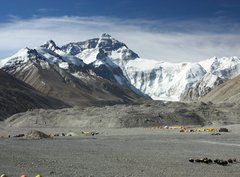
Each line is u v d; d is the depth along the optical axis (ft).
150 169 137.90
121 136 348.59
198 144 266.16
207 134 381.40
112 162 156.25
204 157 183.62
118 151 207.72
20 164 139.23
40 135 307.17
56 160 157.17
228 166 153.07
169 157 181.37
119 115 594.65
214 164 158.20
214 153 205.67
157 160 167.53
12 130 481.46
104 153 194.08
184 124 574.15
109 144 257.14
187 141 294.87
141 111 625.41
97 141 283.79
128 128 523.70
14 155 169.58
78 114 643.04
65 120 620.90
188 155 192.85
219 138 329.52
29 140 278.87
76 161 156.25
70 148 218.18
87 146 236.43
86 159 164.86
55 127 580.30
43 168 130.82
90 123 583.17
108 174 121.80
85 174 120.16
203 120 595.47
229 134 383.04
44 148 212.43
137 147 236.63
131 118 573.74
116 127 547.49
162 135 366.02
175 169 139.74
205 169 142.10
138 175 121.90
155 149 224.53
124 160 164.76
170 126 532.32
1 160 148.97
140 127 542.16
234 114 623.77
